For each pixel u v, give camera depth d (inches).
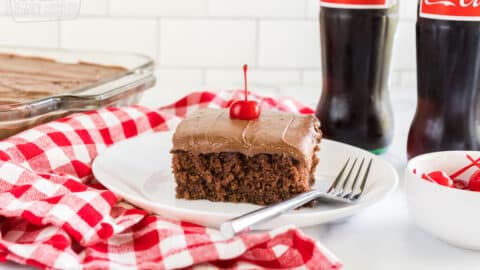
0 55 52.5
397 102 53.9
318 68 61.8
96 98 43.6
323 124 43.9
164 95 54.3
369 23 42.1
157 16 60.3
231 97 47.9
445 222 34.8
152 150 42.0
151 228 34.9
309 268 32.8
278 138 37.9
